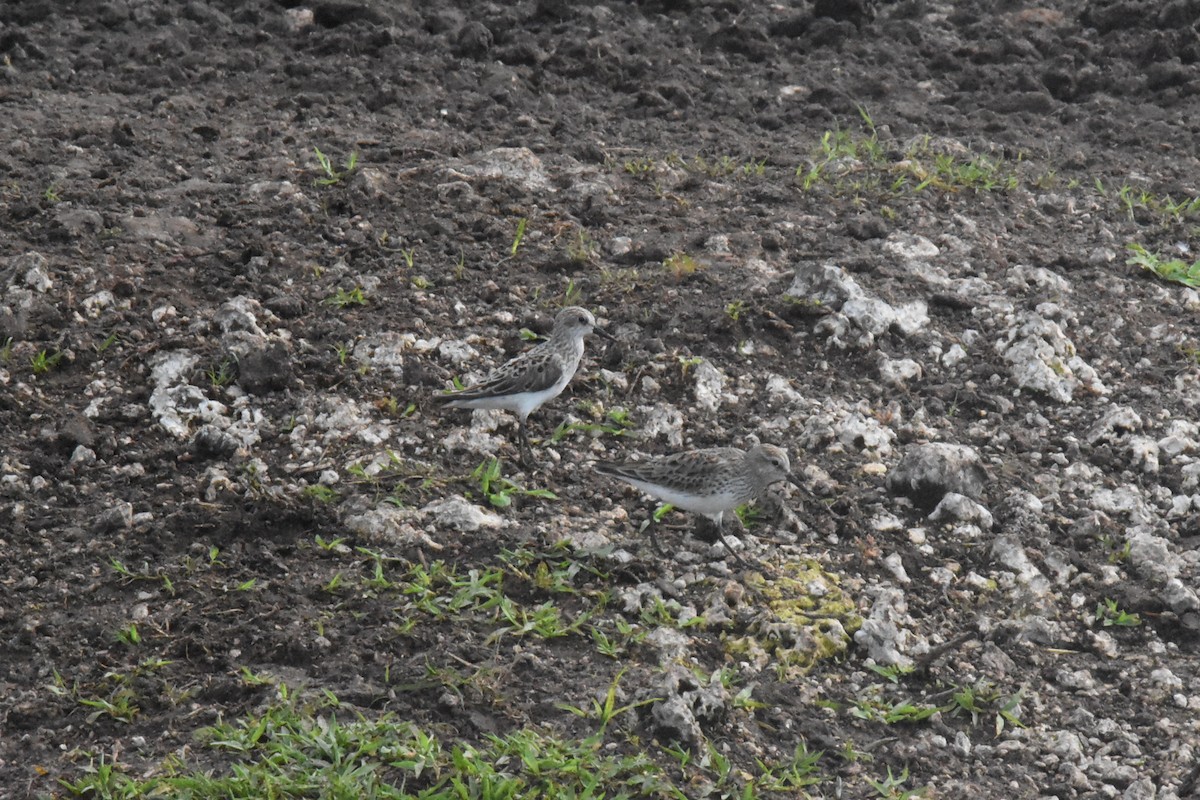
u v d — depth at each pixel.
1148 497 13.23
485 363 14.05
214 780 9.26
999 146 19.06
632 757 9.70
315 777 9.26
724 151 18.45
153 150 17.53
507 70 19.97
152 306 14.46
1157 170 18.83
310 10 21.25
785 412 13.72
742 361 14.36
